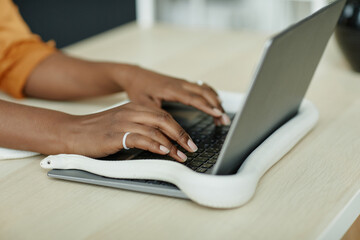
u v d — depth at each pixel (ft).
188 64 3.93
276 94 2.17
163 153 2.25
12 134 2.47
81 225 1.94
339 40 3.69
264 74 1.87
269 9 6.80
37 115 2.51
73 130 2.42
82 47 4.41
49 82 3.35
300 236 1.86
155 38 4.62
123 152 2.44
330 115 3.01
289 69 2.13
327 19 2.29
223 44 4.41
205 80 3.60
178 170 2.05
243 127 2.00
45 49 3.51
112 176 2.19
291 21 6.64
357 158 2.48
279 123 2.52
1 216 2.02
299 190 2.18
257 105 2.01
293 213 2.00
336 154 2.52
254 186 2.03
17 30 3.54
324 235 1.87
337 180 2.26
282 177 2.29
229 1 7.00
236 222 1.94
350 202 2.08
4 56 3.39
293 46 2.01
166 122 2.33
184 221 1.96
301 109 2.77
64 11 8.21
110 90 3.27
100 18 8.36
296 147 2.60
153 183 2.15
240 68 3.83
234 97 3.02
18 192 2.20
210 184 1.94
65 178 2.25
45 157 2.52
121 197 2.13
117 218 1.98
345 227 2.07
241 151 2.14
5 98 3.44
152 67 3.87
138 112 2.37
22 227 1.95
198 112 2.96
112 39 4.63
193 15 6.77
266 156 2.23
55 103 3.34
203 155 2.37
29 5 7.77
